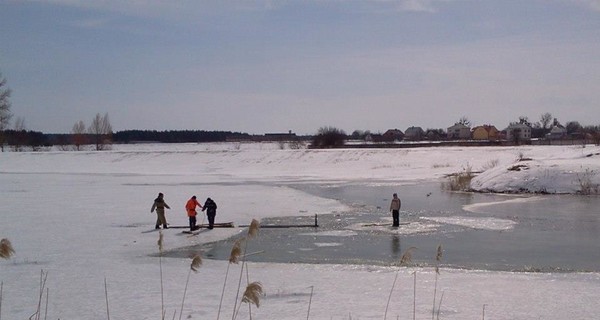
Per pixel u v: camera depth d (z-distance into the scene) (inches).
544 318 492.7
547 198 1697.8
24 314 506.3
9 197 1782.7
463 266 768.9
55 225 1163.9
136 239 992.2
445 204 1572.3
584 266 771.4
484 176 2015.3
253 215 1331.2
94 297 571.2
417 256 847.7
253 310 514.3
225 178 2657.5
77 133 5132.9
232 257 281.9
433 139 7175.2
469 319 486.3
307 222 1225.4
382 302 546.9
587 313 510.6
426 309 518.3
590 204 1529.3
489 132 7175.2
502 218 1279.5
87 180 2578.7
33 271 709.3
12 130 5196.9
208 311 512.4
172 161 3656.5
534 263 789.9
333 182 2359.7
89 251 871.1
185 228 1127.0
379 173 2807.6
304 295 577.9
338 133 4375.0
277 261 807.7
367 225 1181.1
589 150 2598.4
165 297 569.9
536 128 7721.5
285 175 2815.0
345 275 689.0
